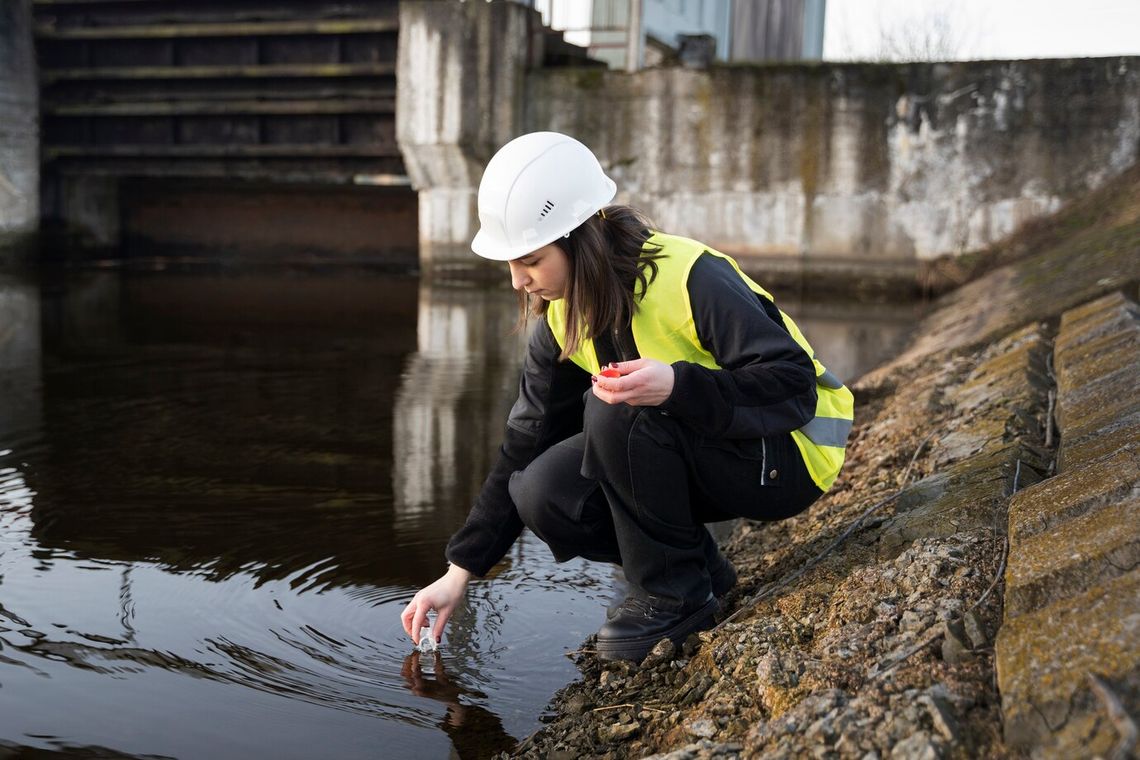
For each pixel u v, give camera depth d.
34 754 1.82
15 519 3.12
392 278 11.44
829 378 2.24
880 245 10.05
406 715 2.01
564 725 1.95
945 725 1.37
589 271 1.98
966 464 2.61
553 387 2.27
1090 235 7.61
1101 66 9.27
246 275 11.62
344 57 11.40
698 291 2.00
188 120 12.16
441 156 10.78
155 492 3.42
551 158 1.97
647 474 2.06
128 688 2.07
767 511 2.18
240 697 2.05
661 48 12.54
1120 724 1.17
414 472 3.70
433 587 2.30
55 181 12.87
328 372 5.73
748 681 1.82
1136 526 1.59
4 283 10.46
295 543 2.95
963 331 5.70
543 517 2.17
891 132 9.88
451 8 10.41
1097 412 2.56
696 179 10.50
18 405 4.75
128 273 11.77
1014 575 1.66
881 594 1.95
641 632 2.15
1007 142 9.58
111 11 12.24
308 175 11.88
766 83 10.14
